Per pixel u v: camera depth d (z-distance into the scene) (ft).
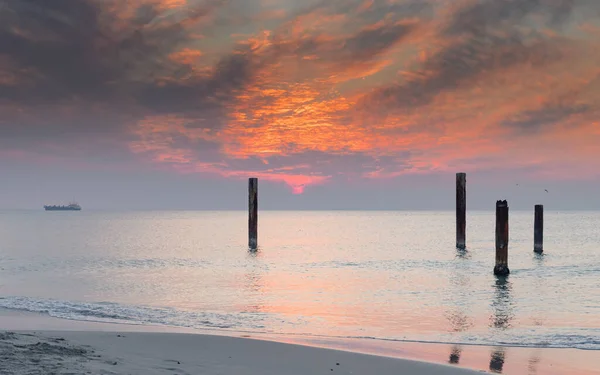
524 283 102.99
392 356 44.57
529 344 50.88
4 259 153.17
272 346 43.70
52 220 632.79
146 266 135.13
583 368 41.73
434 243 226.79
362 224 503.61
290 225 480.23
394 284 100.94
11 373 27.99
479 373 37.91
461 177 162.91
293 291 90.79
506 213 112.16
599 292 91.71
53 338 40.24
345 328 59.11
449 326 61.00
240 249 192.95
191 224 493.36
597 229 359.87
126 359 34.94
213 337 45.91
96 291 89.30
